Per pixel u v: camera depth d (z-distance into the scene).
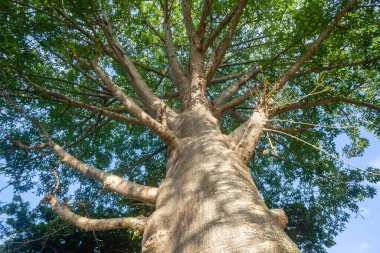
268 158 10.06
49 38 5.77
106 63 9.02
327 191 8.84
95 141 9.27
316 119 8.12
